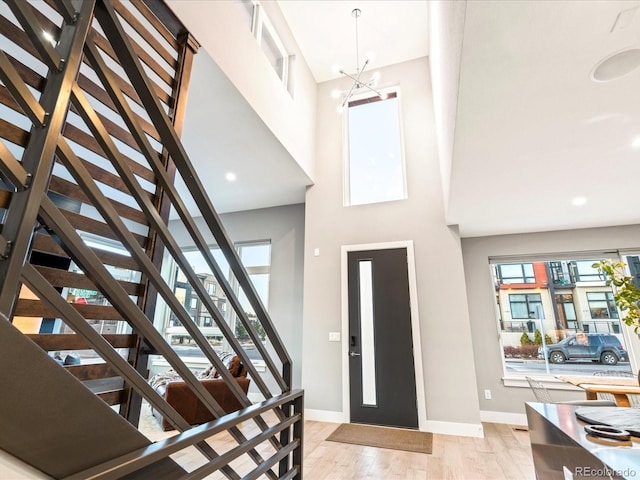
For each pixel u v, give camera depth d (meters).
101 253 1.45
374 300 4.43
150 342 0.90
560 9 1.41
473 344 4.57
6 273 0.58
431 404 3.94
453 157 2.63
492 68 1.75
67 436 0.63
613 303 4.26
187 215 1.05
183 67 2.28
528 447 3.36
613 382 3.24
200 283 1.07
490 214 3.93
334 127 5.30
